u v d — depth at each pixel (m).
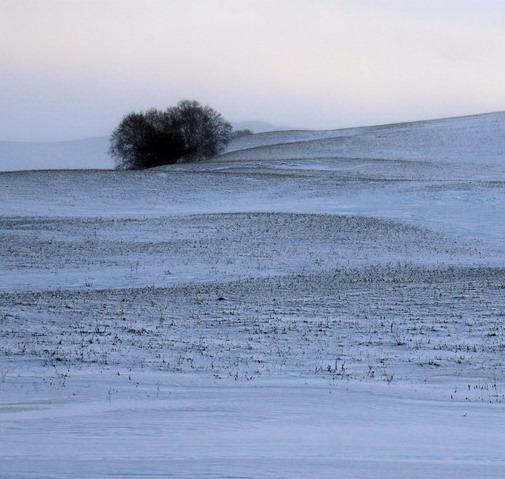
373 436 20.12
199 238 96.44
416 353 38.66
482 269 79.38
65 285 69.69
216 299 59.22
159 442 18.70
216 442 18.75
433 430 21.45
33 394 27.30
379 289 65.31
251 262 82.69
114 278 73.31
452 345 40.81
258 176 155.88
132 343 39.88
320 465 15.87
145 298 59.56
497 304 56.38
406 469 15.70
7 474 14.55
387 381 31.59
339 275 75.19
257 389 28.91
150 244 92.19
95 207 126.44
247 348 39.38
